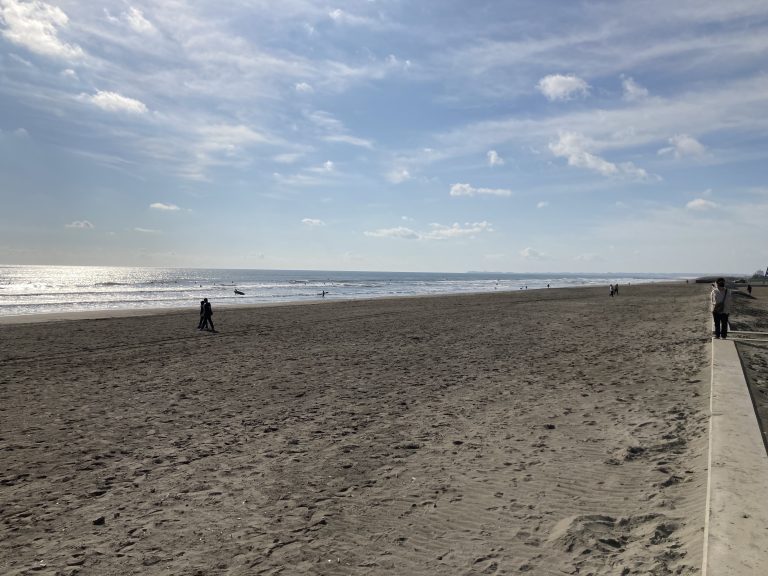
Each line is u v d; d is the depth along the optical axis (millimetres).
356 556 3992
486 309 33844
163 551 4086
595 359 13305
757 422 6297
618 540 4074
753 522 3740
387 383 10727
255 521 4609
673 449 6234
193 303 41156
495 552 3992
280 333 20250
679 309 31578
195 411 8547
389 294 60594
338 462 6117
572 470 5684
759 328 20469
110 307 36531
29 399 9422
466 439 6930
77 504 4980
